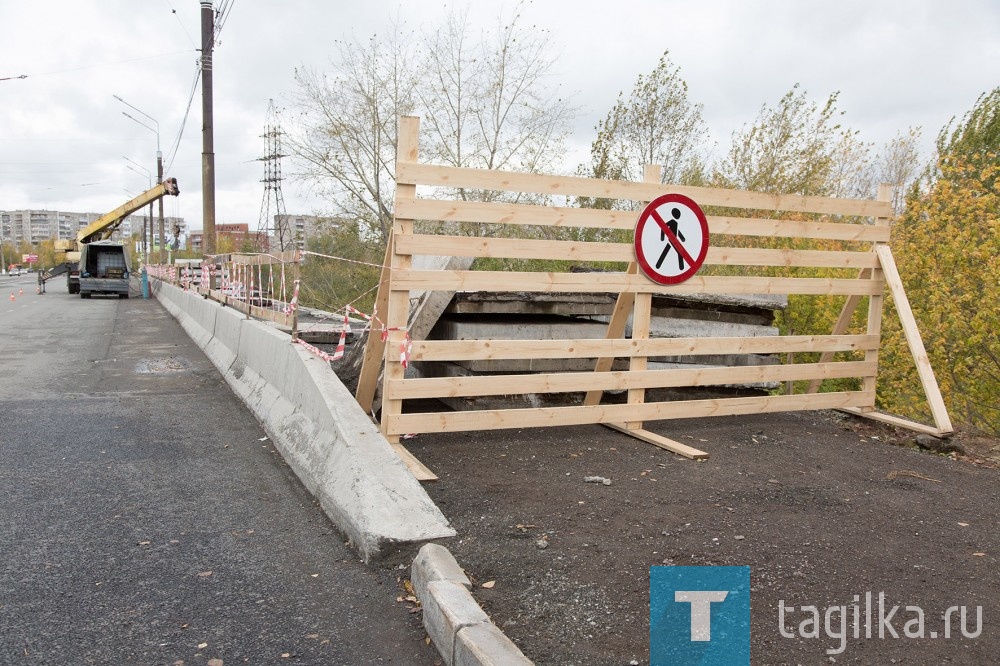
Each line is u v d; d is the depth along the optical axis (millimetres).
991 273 9016
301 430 5680
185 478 5270
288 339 7000
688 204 6277
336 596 3445
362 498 4098
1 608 3279
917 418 10180
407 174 5355
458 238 5539
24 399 8188
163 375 10078
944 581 3562
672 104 15008
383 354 6031
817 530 4195
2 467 5477
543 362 6969
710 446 6125
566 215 5836
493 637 2725
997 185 9531
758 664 2783
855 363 7324
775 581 3494
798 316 11531
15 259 146875
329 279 21922
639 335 6281
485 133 19328
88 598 3395
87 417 7266
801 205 6824
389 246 5449
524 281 5746
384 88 20359
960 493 5105
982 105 15328
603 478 5078
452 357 5625
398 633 3131
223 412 7582
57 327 18328
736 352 6664
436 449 5820
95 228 37938
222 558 3865
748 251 6668
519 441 6133
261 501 4789
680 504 4570
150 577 3629
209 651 2947
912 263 9953
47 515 4473
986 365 9812
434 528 3934
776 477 5270
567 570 3561
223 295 12508
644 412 6387
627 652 2855
